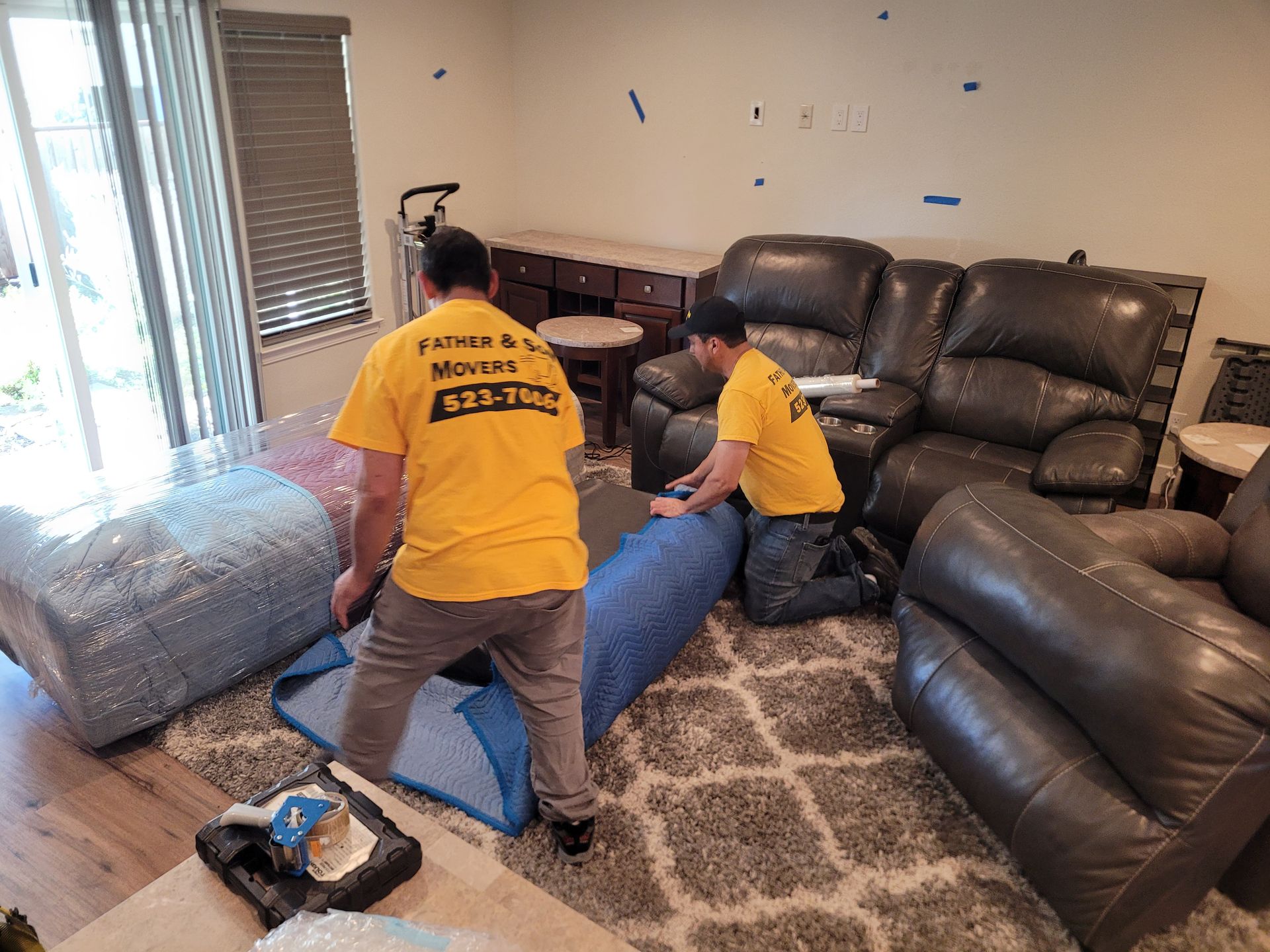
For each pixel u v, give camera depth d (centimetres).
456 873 120
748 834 187
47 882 172
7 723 214
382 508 155
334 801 117
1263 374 321
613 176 438
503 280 443
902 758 211
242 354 340
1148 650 151
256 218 346
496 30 430
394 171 397
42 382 377
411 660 162
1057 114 337
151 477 246
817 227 397
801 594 261
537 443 156
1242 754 143
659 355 402
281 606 228
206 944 108
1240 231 321
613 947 110
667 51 403
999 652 189
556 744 171
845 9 360
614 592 217
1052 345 305
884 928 167
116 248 301
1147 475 338
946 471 280
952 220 368
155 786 196
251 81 329
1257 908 174
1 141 277
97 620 191
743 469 254
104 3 268
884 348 331
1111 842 154
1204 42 307
